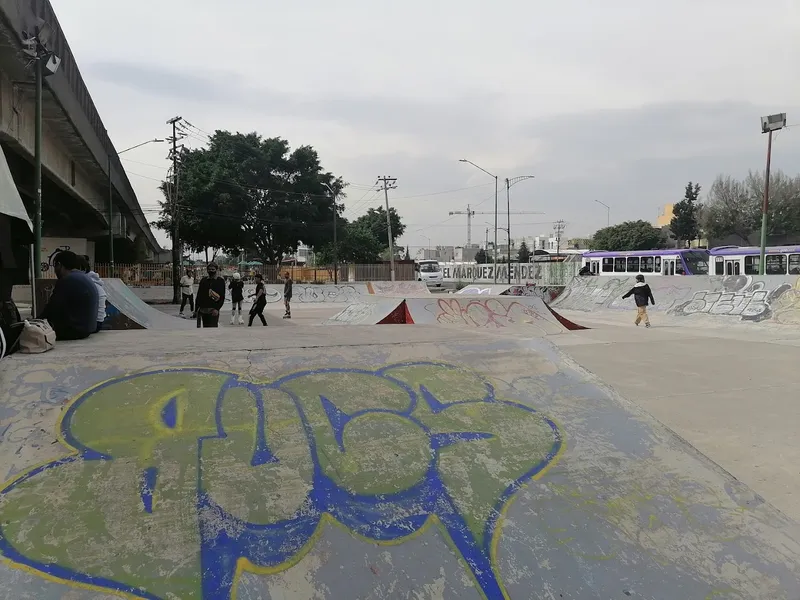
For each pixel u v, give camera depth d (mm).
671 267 25125
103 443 2551
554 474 2881
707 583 2320
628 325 13156
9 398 2717
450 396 3494
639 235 52406
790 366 7270
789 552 2588
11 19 9055
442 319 11281
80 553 1983
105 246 46344
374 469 2693
